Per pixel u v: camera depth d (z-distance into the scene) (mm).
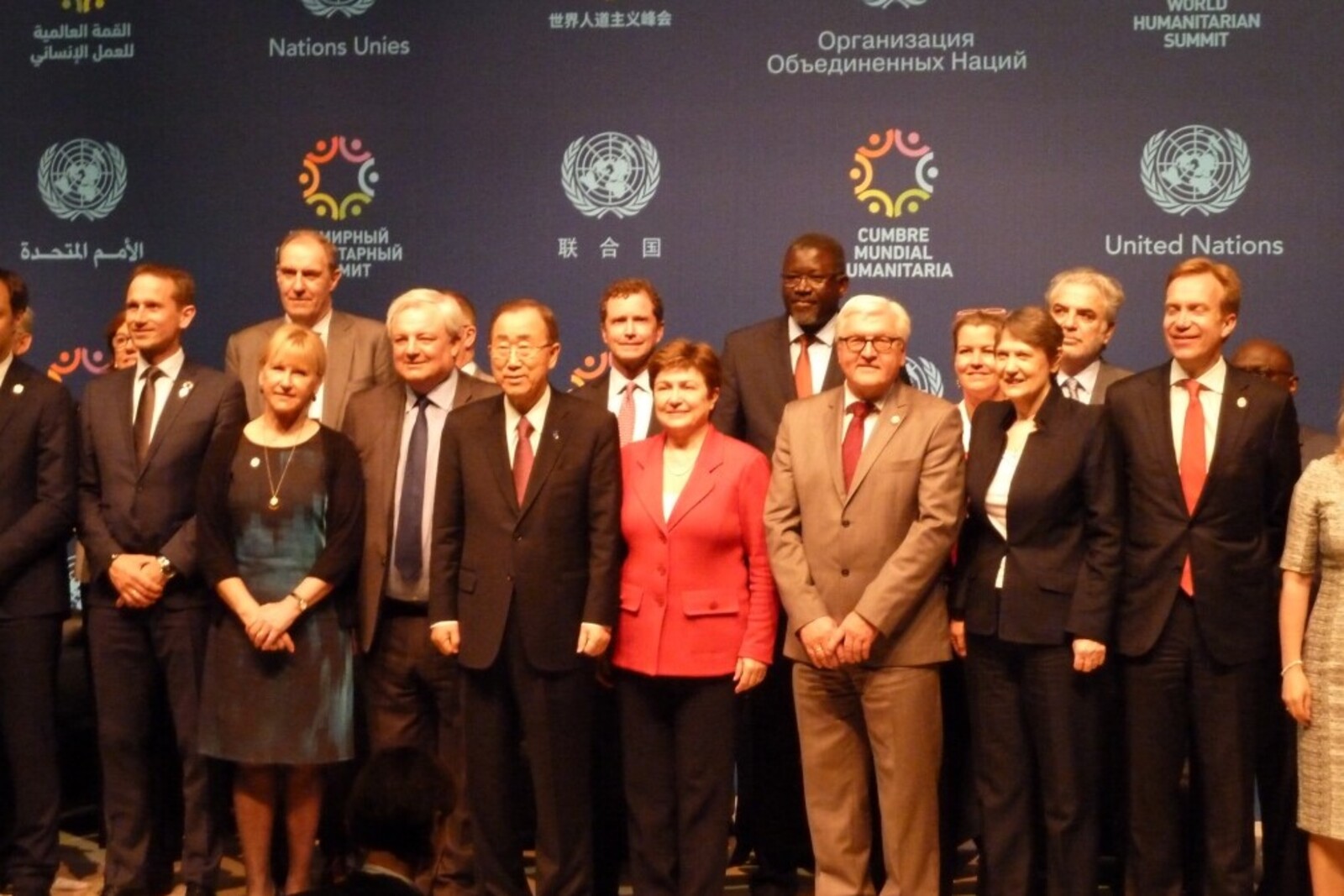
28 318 4617
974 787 4125
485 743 4062
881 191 5574
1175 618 3889
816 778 4109
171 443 4328
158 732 4465
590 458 4062
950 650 4062
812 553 4031
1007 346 3930
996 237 5535
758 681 4012
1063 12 5480
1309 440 4555
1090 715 3932
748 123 5621
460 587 4082
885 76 5562
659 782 4062
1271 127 5410
